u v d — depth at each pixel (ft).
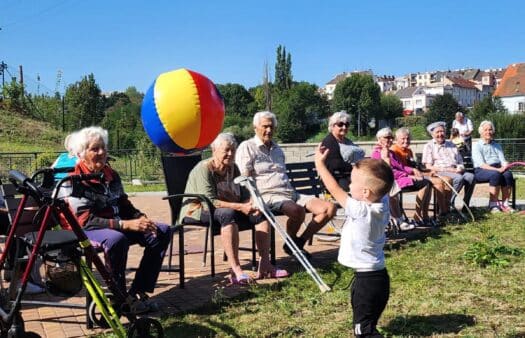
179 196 17.16
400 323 13.41
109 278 11.60
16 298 10.88
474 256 19.26
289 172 22.94
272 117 19.62
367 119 286.46
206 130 22.94
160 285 17.07
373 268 11.30
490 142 30.58
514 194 30.25
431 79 554.05
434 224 26.16
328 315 14.14
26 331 12.32
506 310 14.20
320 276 17.57
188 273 18.48
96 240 13.73
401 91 465.88
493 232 24.41
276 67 326.03
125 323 13.61
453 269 18.24
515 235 23.79
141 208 36.65
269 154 19.76
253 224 18.06
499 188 30.01
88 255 11.28
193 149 23.26
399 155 26.23
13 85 112.06
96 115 128.26
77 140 14.65
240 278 16.81
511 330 12.80
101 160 14.70
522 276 17.26
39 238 10.81
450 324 13.28
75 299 15.84
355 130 286.25
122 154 62.08
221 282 17.20
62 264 12.08
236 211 17.93
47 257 11.59
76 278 12.13
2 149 83.97
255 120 19.76
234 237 17.02
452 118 243.60
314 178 23.98
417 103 442.09
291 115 256.73
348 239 11.46
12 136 94.02
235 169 18.78
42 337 12.96
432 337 12.55
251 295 15.80
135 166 59.00
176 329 13.20
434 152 29.04
